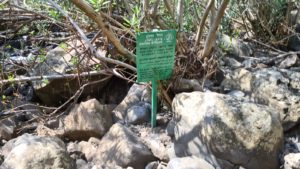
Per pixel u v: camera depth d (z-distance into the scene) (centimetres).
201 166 163
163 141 189
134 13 202
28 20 261
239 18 297
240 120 171
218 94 185
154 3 210
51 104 235
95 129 197
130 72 235
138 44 175
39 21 258
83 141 201
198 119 176
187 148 176
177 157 175
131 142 184
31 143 174
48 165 167
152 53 179
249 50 268
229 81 224
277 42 271
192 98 184
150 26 204
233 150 166
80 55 222
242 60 258
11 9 247
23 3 251
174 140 184
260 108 176
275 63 254
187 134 177
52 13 213
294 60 252
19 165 165
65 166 170
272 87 206
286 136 192
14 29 282
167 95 203
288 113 194
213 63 221
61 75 217
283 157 174
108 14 214
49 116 213
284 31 281
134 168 177
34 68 239
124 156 177
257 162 167
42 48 257
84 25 234
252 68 240
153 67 183
